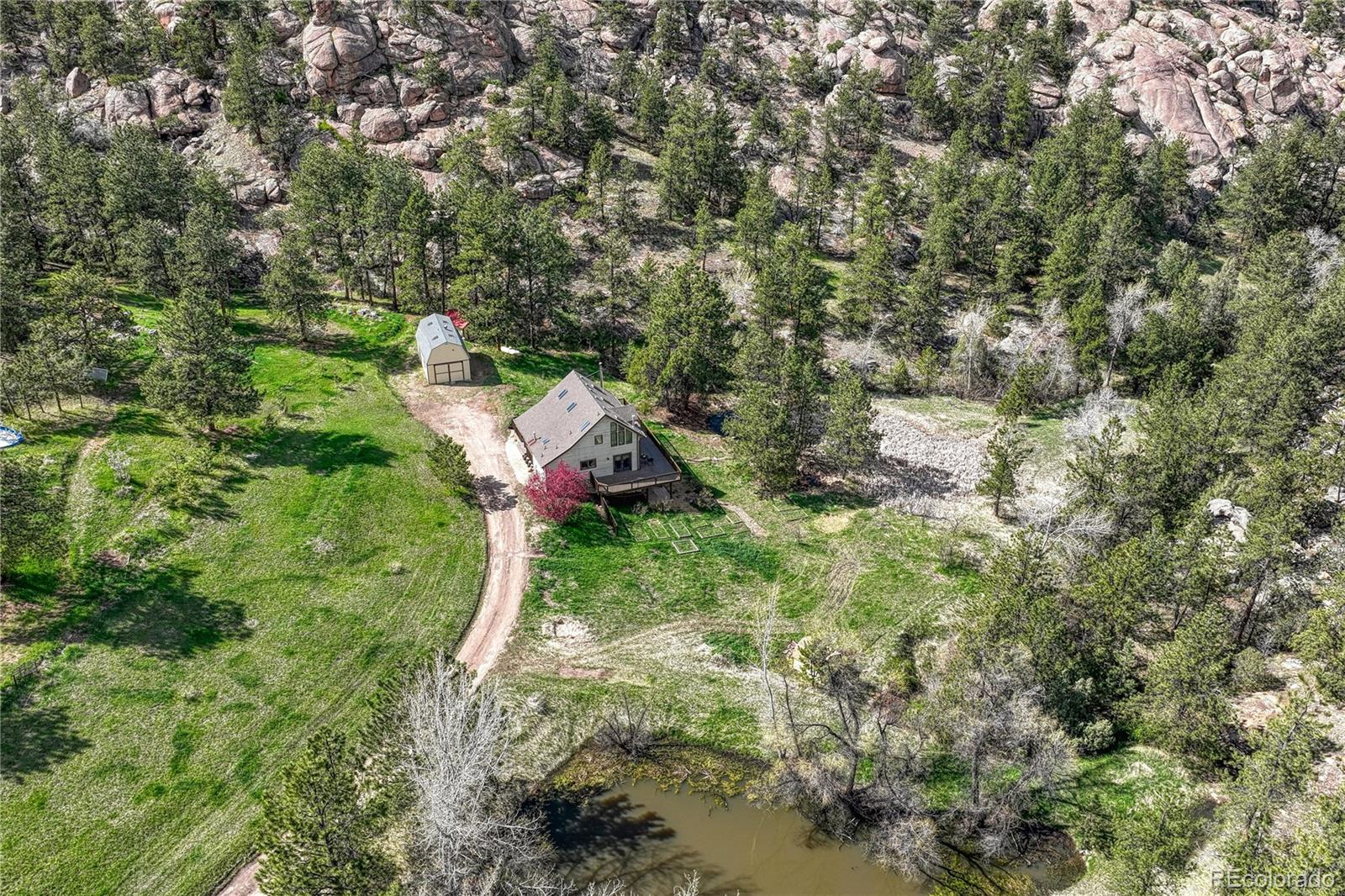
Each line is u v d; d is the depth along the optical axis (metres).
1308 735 34.50
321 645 47.78
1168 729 40.78
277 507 57.69
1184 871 34.47
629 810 40.38
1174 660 40.34
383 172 88.06
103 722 41.19
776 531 62.09
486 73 118.50
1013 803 39.22
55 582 48.00
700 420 77.00
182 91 111.19
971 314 82.12
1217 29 136.12
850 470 70.19
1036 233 95.94
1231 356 72.56
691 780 42.06
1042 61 131.88
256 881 34.34
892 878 37.69
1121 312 80.19
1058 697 42.88
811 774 41.50
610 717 45.00
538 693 46.16
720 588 55.94
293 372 76.00
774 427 63.84
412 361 80.38
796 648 50.62
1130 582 43.50
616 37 130.12
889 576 57.09
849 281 88.50
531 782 41.47
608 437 62.72
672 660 49.59
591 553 58.12
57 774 38.56
